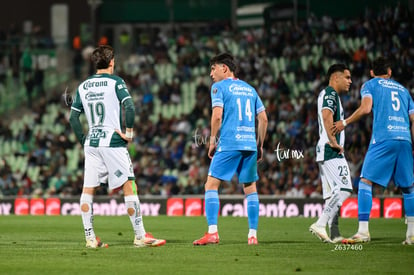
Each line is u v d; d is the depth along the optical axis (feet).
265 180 217.56
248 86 101.55
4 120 307.58
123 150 96.68
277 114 245.24
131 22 345.31
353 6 299.79
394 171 100.63
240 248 94.02
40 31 332.60
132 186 97.35
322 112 100.78
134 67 307.58
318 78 264.11
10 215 205.26
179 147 247.70
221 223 159.74
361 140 217.36
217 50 298.15
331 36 278.46
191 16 338.75
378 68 101.81
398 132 99.50
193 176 234.38
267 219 174.29
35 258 83.76
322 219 102.22
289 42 282.15
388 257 83.82
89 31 338.95
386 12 277.44
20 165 276.00
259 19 317.42
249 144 99.81
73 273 72.02
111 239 115.24
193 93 286.46
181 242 106.73
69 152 268.41
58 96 303.89
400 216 179.63
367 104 98.99
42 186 252.21
